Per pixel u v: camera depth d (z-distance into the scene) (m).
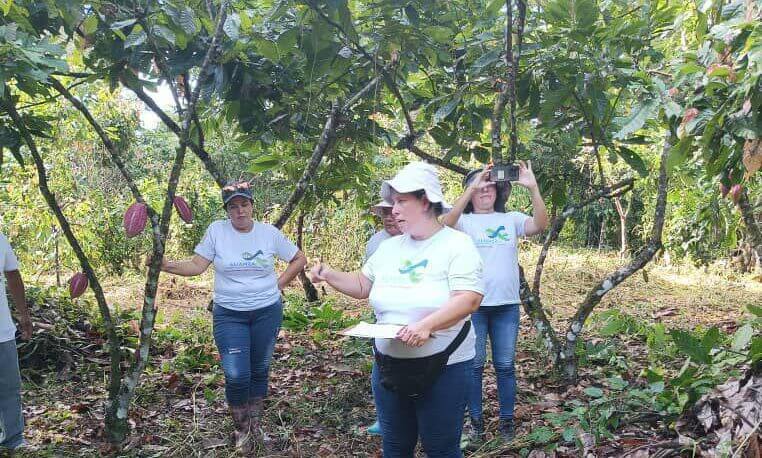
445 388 2.72
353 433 4.37
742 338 3.71
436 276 2.69
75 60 4.87
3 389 3.80
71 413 4.76
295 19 4.68
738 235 11.09
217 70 4.76
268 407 4.76
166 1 4.24
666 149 5.00
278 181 8.54
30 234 9.52
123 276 11.42
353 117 5.84
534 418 4.41
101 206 11.20
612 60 4.46
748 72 3.08
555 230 5.32
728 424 3.42
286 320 7.30
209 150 13.81
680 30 5.46
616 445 3.66
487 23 5.27
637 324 6.36
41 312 6.36
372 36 4.88
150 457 3.99
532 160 5.52
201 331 7.04
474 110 5.64
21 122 4.10
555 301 9.47
